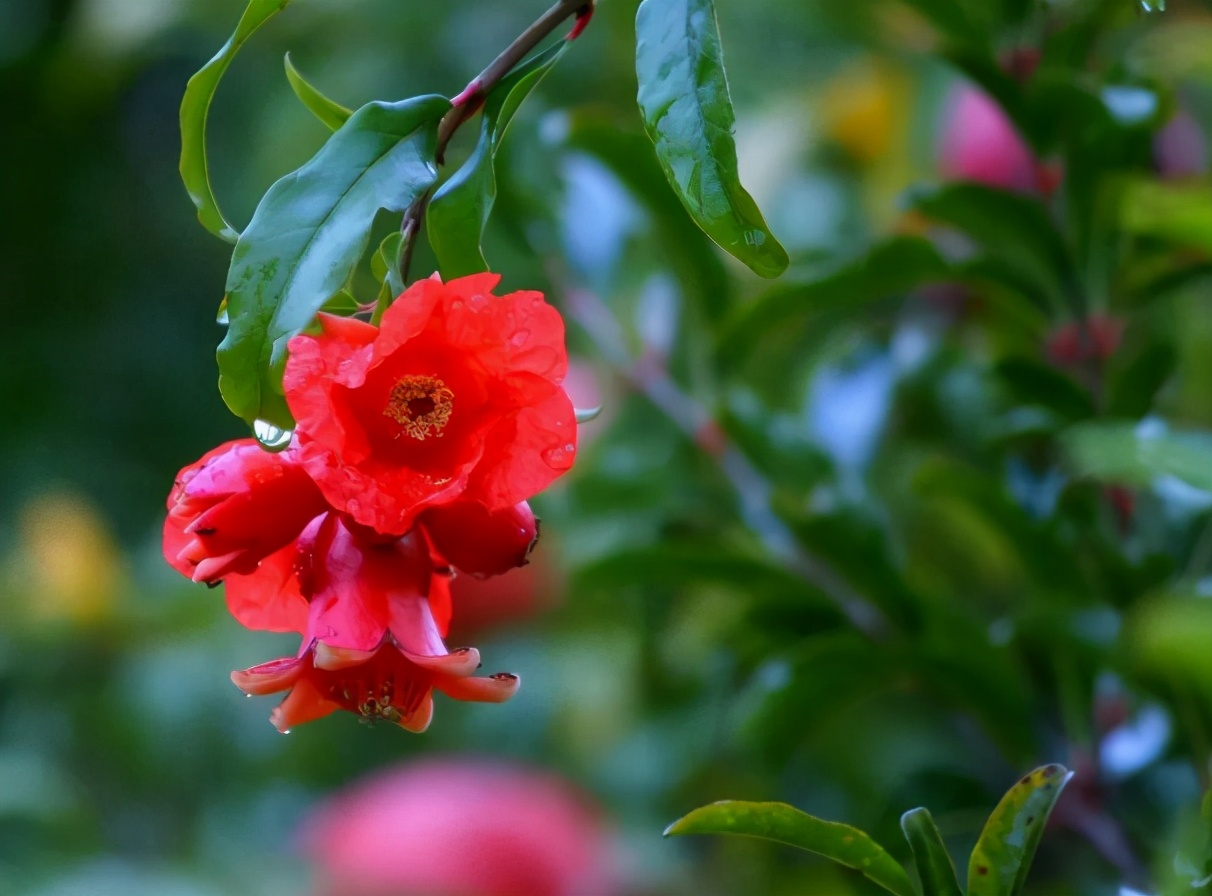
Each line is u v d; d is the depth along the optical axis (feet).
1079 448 3.22
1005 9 3.49
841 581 3.56
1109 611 3.39
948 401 3.68
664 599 4.00
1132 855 3.40
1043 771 2.96
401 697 2.98
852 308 3.82
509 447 2.96
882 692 3.86
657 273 3.71
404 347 2.95
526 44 3.00
